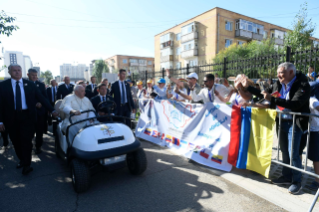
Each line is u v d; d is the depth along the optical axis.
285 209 2.43
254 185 3.01
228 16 27.38
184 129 4.57
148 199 2.72
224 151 3.63
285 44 10.89
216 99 4.21
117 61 60.53
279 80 2.84
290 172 3.01
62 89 6.98
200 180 3.25
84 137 2.93
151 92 8.04
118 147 2.96
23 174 3.59
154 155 4.46
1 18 5.30
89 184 2.91
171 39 35.75
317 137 2.74
